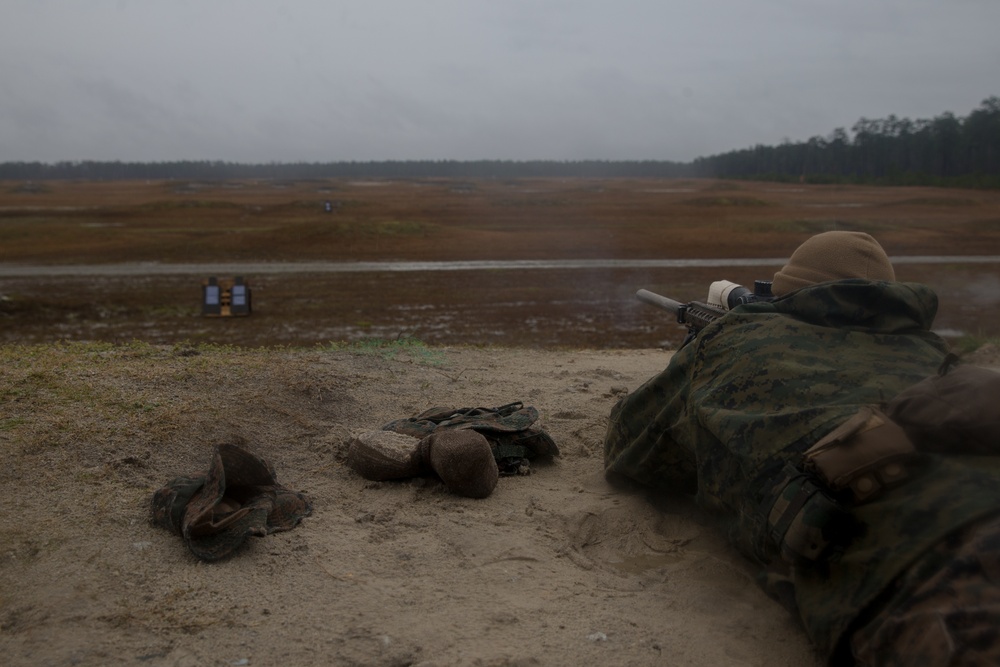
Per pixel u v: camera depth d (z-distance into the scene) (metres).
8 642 2.19
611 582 2.74
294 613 2.40
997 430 1.98
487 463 3.31
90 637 2.23
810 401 2.37
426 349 6.36
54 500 2.92
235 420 3.82
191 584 2.51
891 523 1.98
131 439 3.45
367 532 2.97
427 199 69.19
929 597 1.81
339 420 4.20
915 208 57.75
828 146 130.62
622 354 7.15
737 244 32.19
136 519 2.86
